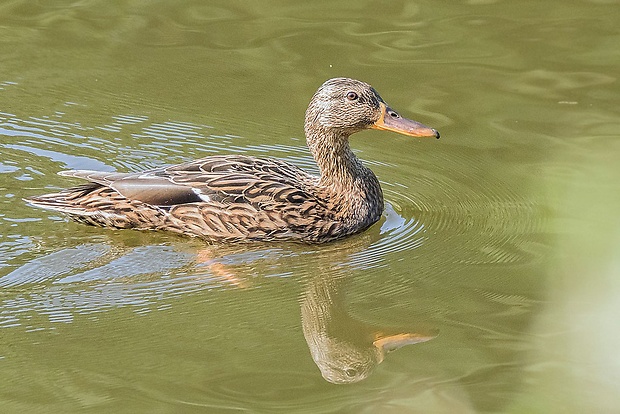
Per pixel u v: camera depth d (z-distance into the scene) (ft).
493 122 53.67
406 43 62.23
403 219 45.47
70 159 48.60
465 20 64.80
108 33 63.26
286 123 53.72
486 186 47.93
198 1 67.26
